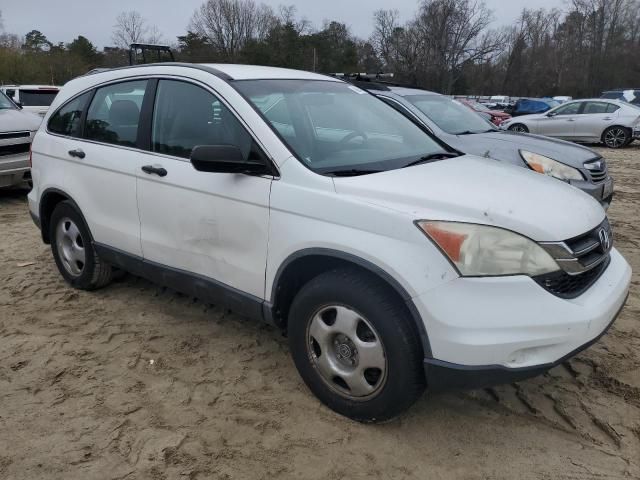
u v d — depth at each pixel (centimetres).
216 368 360
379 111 408
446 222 262
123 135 404
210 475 269
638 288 489
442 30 5391
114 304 454
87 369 359
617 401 323
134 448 287
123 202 399
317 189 295
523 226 264
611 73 6606
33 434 297
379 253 268
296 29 6819
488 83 6688
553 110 1820
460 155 381
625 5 6531
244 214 322
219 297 351
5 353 379
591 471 271
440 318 256
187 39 7256
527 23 6925
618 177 1142
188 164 355
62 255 480
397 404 279
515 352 257
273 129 322
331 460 279
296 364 321
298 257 299
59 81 5478
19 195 905
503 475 270
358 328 286
